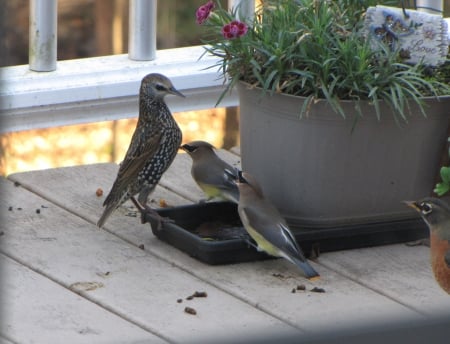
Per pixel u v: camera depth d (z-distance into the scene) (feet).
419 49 20.61
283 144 20.29
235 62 20.66
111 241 20.95
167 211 21.33
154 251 20.52
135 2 25.29
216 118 37.06
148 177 21.75
